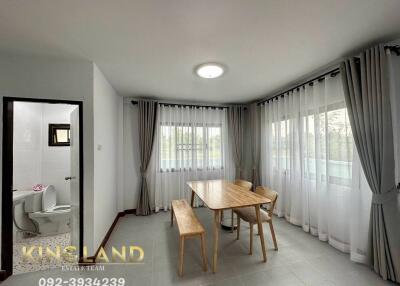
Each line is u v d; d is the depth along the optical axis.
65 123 3.38
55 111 3.35
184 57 2.10
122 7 1.33
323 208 2.54
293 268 1.96
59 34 1.65
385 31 1.67
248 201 2.12
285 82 2.93
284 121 3.28
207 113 4.12
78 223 2.13
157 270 1.95
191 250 2.33
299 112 2.94
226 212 3.45
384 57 1.76
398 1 1.31
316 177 2.59
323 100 2.56
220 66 2.30
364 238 2.04
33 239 2.66
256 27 1.59
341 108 2.29
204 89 3.24
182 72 2.50
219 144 4.16
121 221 3.29
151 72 2.50
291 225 3.03
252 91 3.37
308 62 2.26
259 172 4.08
